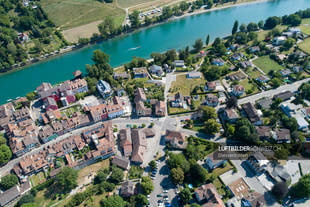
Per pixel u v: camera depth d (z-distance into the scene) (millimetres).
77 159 155750
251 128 160125
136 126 176625
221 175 140500
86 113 192000
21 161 147375
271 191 130375
